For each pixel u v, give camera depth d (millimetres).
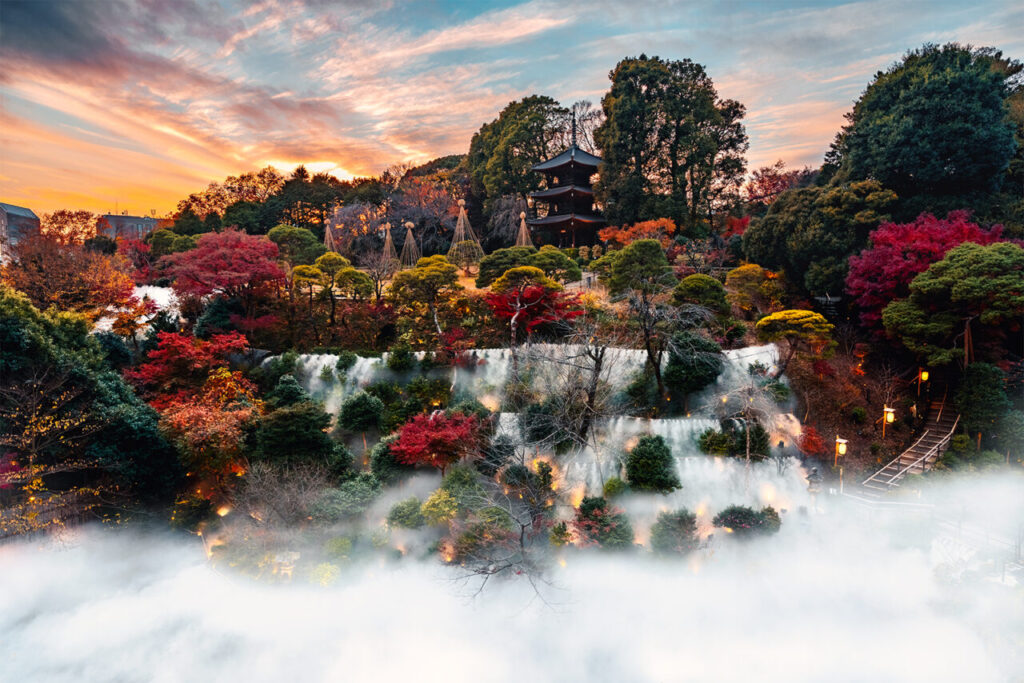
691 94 51062
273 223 62094
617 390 27172
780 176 59688
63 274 32375
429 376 29797
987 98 32375
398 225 58125
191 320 35375
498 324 32469
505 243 58500
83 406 22562
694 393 27406
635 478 23391
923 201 32781
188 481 25359
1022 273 24781
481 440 23984
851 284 29922
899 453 26156
